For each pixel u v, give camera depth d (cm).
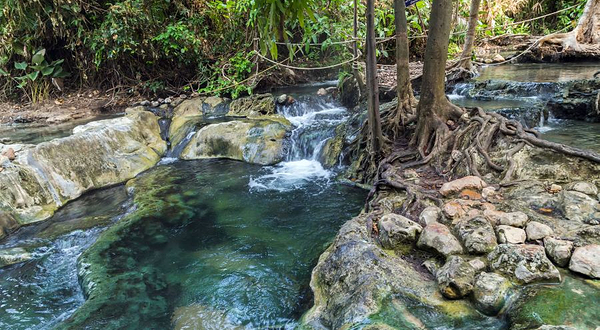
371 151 532
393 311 237
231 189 594
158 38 958
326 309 276
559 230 285
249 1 839
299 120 827
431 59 470
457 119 484
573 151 370
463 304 239
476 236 284
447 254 282
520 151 397
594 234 271
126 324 309
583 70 891
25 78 1033
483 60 1124
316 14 809
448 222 322
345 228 346
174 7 1038
